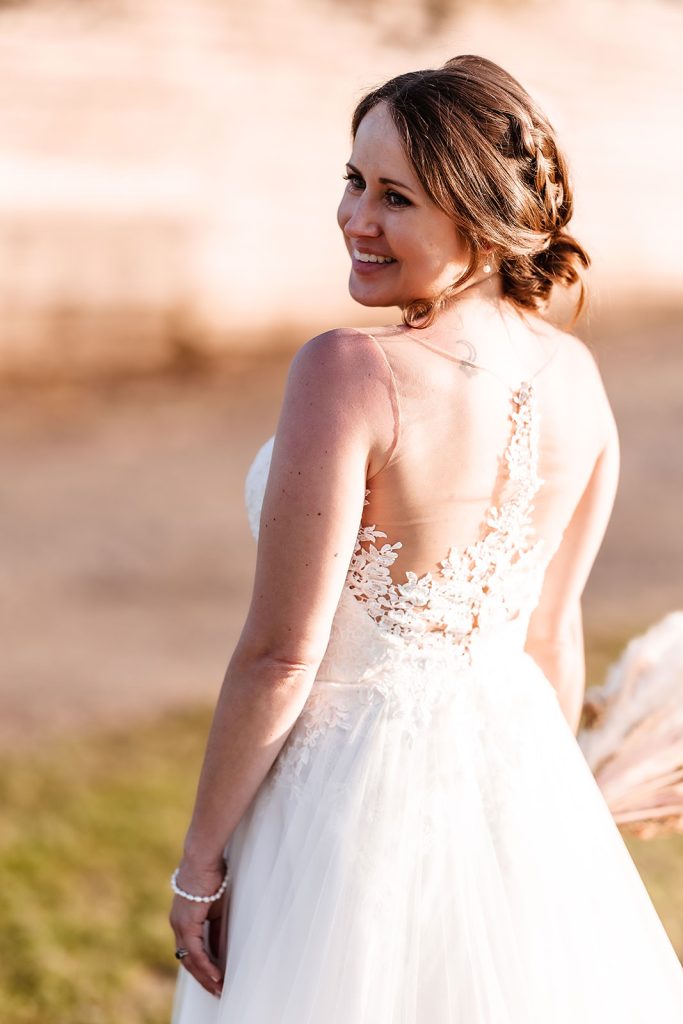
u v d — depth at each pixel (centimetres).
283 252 2180
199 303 2041
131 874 539
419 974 233
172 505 1280
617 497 1284
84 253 1983
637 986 251
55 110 2225
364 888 229
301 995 227
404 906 230
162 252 2053
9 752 680
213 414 1688
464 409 222
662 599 957
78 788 629
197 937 250
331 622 231
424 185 215
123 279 1989
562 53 2914
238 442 1554
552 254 242
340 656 239
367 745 235
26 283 1908
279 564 221
